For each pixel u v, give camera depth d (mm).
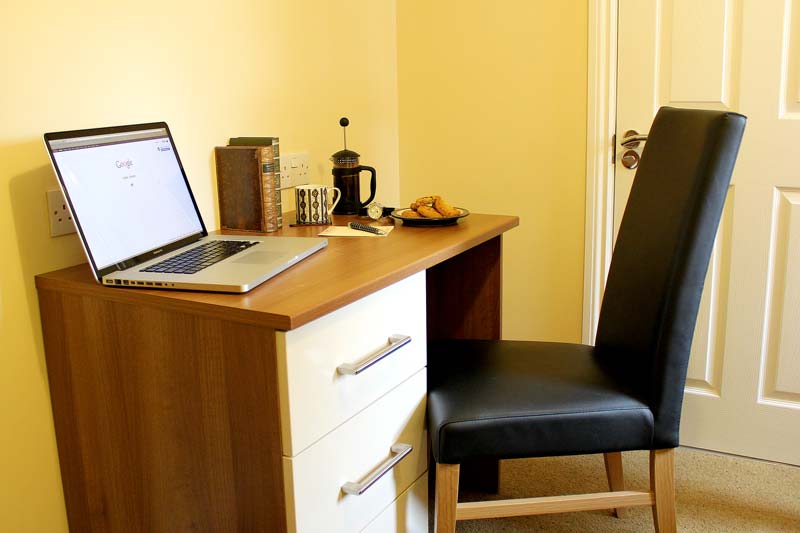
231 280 1262
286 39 2053
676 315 1482
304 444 1194
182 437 1288
